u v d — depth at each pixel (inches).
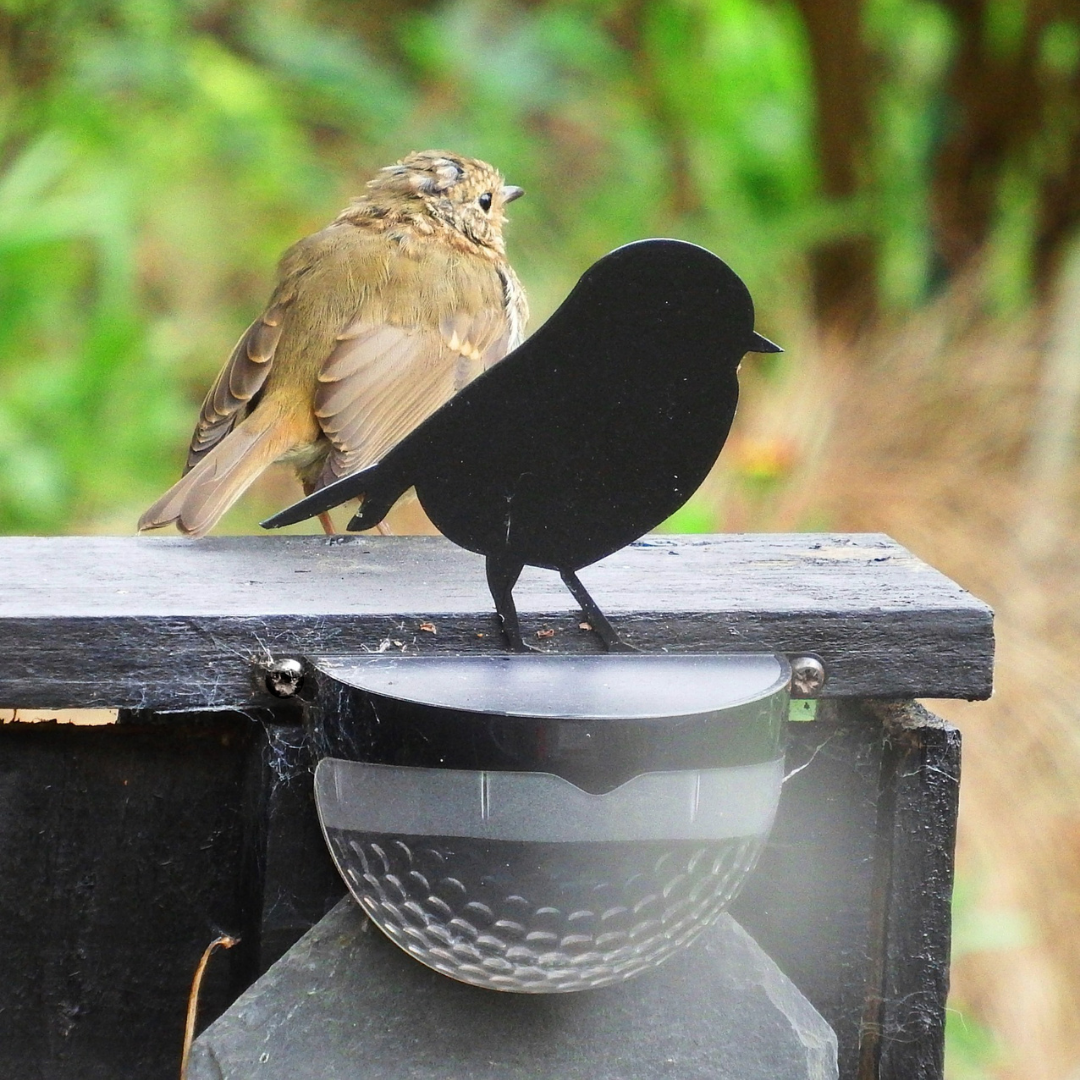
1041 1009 269.9
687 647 129.5
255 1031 123.8
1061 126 431.2
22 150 487.8
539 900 109.1
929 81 478.3
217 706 125.9
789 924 137.4
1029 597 294.2
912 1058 137.1
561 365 115.5
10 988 137.5
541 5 593.9
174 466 457.4
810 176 466.6
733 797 109.3
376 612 126.8
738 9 542.6
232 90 538.6
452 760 106.3
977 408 317.1
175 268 530.6
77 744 136.1
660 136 550.0
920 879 135.2
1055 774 278.8
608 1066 123.4
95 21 521.0
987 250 414.3
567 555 120.0
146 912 137.9
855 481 301.1
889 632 129.9
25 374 426.9
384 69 590.6
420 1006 123.6
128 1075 139.0
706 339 114.4
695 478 117.3
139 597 131.1
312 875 128.6
